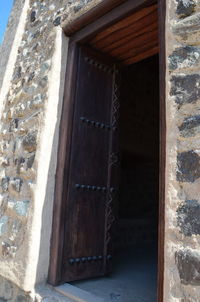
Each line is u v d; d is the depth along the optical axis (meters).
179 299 1.07
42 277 1.90
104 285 2.02
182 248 1.11
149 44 2.26
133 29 2.07
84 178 2.12
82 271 2.00
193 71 1.25
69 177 2.03
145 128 4.79
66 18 2.27
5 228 2.24
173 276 1.10
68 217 1.98
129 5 1.84
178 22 1.37
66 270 1.91
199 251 1.06
